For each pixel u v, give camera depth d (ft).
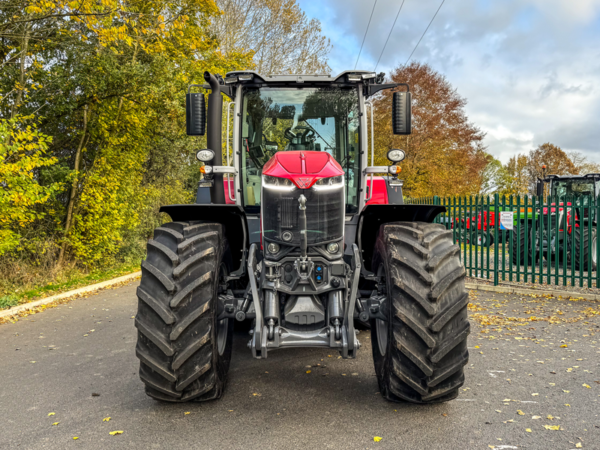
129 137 36.11
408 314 9.45
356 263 10.46
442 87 82.23
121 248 41.24
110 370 13.78
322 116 13.25
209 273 9.93
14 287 27.30
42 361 14.79
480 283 27.96
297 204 10.35
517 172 197.36
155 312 9.59
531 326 18.17
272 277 10.39
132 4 31.32
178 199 51.16
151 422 9.98
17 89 28.43
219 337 11.89
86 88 31.68
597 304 22.35
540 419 9.87
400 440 8.96
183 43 40.55
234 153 13.21
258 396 11.31
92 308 23.63
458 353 9.67
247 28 78.79
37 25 29.27
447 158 82.74
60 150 34.65
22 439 9.34
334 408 10.53
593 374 12.67
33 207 31.32
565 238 26.02
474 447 8.69
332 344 9.93
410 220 11.68
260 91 13.29
